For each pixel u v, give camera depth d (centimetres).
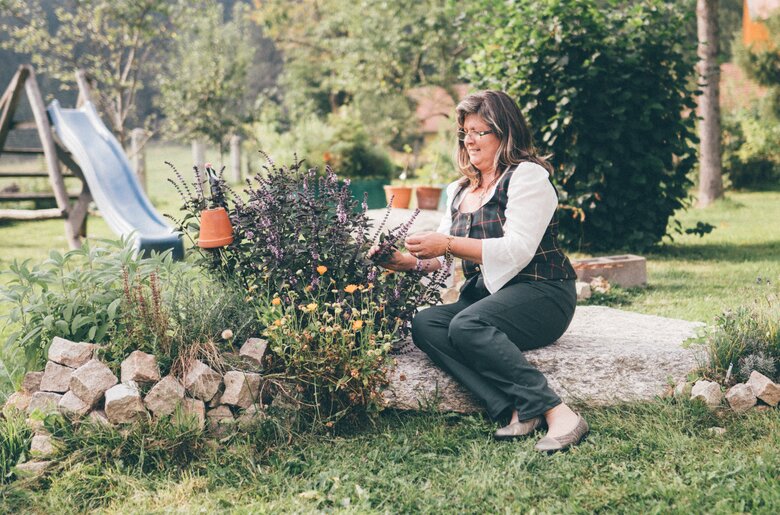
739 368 301
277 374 279
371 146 1141
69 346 273
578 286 512
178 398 264
